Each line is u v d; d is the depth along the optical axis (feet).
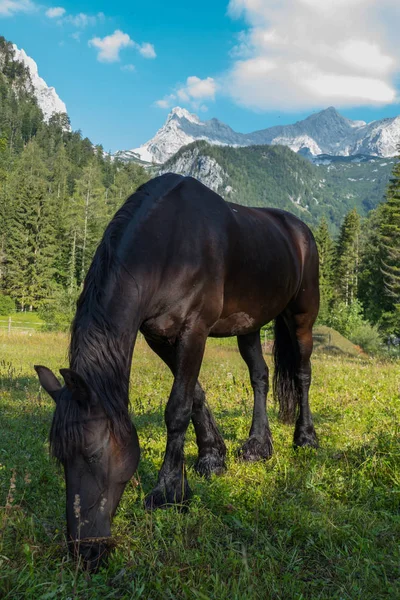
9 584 7.89
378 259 159.94
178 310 11.89
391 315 136.87
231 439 18.21
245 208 15.90
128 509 11.33
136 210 11.76
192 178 13.73
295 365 17.83
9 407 24.14
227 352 62.28
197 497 11.89
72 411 8.51
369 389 27.30
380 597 8.22
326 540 10.07
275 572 8.91
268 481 13.47
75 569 8.32
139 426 19.89
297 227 18.08
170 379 34.91
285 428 19.21
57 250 213.46
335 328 109.19
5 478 12.66
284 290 15.97
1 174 298.56
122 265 10.72
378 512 11.44
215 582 8.17
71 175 408.05
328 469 14.10
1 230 209.97
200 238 12.32
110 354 9.26
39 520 10.57
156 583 8.14
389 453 14.08
